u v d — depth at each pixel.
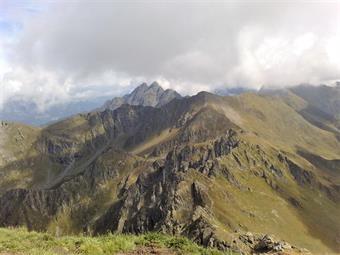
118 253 23.92
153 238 26.67
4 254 22.91
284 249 27.39
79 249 23.95
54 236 27.92
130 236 27.22
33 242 25.92
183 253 24.48
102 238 26.78
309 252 26.89
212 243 75.56
